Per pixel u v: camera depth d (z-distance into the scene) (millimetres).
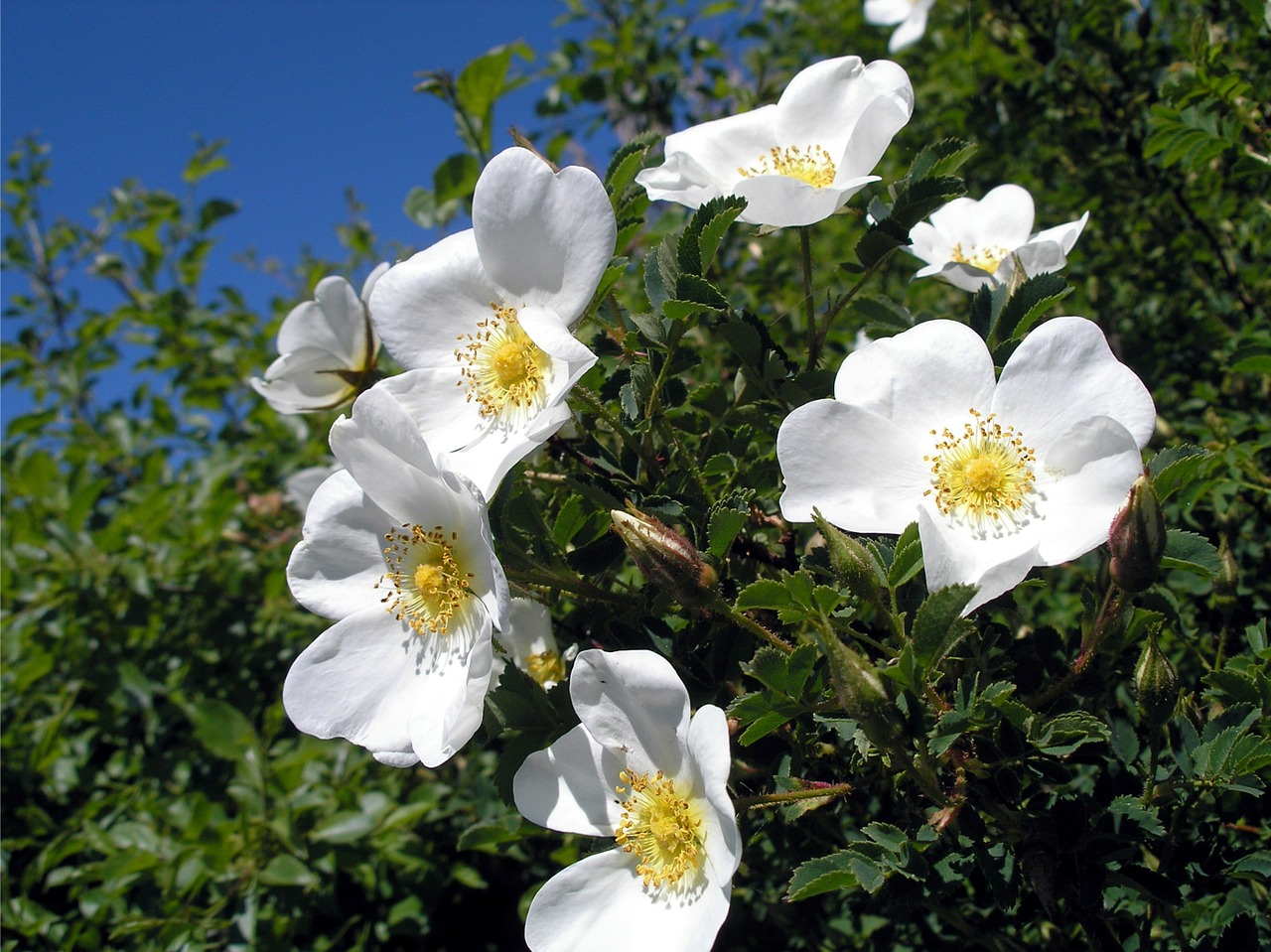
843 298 268
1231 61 364
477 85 366
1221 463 304
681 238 243
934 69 571
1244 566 324
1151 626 218
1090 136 442
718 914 208
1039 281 241
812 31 661
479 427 252
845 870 210
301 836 375
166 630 500
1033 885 216
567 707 245
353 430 231
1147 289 438
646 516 232
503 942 458
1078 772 280
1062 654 242
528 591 258
